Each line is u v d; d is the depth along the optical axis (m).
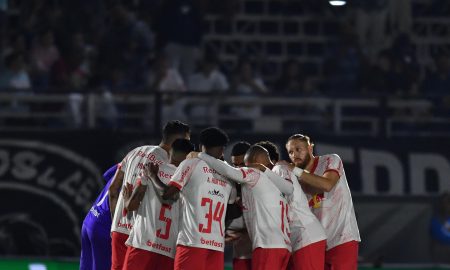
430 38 76.94
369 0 71.12
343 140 59.09
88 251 37.03
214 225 33.25
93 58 67.06
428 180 59.31
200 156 33.44
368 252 58.34
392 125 62.78
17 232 57.91
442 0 78.38
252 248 33.75
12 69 64.31
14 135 57.97
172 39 67.88
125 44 67.50
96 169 57.91
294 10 78.50
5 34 69.31
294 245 34.06
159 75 64.81
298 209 34.09
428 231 58.78
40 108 62.69
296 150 35.03
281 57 75.69
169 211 34.03
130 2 70.25
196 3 68.81
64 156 58.00
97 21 69.19
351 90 68.12
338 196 34.94
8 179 58.00
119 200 35.16
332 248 34.91
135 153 35.22
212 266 33.28
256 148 34.25
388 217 58.72
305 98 60.22
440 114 62.31
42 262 55.66
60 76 66.00
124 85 66.06
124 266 34.31
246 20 78.12
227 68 71.75
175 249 34.22
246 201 33.78
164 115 59.50
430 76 68.06
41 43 66.56
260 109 62.78
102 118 60.28
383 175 59.09
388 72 67.81
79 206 57.84
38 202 57.97
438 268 57.59
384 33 71.31
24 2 70.06
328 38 74.31
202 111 60.41
